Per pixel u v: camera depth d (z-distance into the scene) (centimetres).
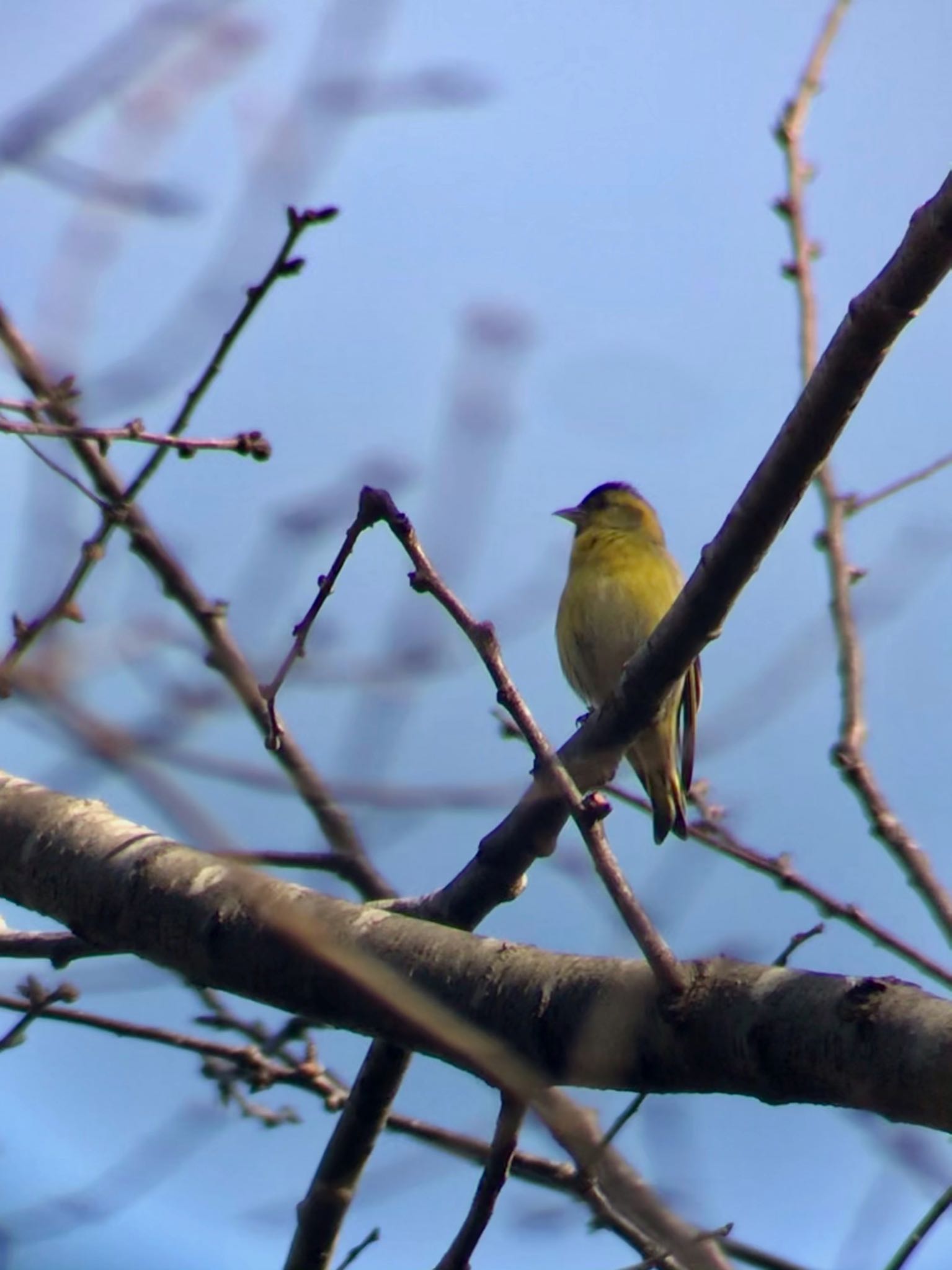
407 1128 802
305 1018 625
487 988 559
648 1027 522
